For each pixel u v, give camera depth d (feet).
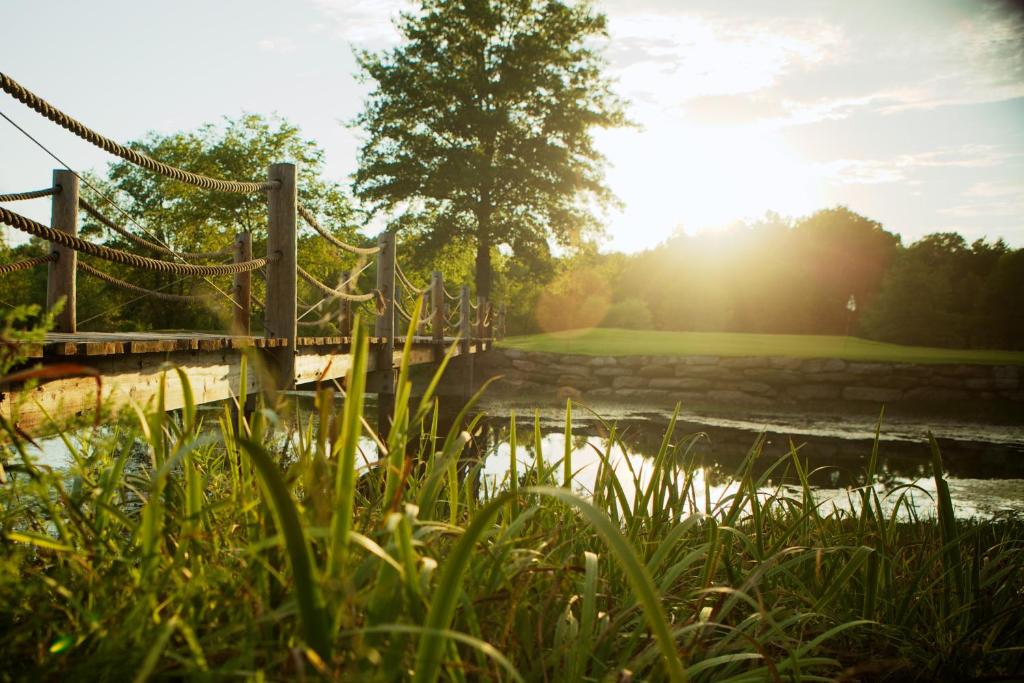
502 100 94.94
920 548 9.59
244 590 3.71
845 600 7.77
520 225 92.94
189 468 4.46
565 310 169.37
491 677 4.09
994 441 44.88
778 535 8.91
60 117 11.32
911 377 65.57
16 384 9.18
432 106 96.07
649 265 223.71
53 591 4.33
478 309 64.54
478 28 95.14
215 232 96.07
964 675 6.68
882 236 204.44
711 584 6.03
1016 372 64.08
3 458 4.90
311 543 3.82
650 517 8.23
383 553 3.31
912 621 7.66
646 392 67.46
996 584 8.34
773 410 58.95
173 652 3.26
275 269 19.08
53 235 11.71
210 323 74.95
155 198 97.50
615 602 5.97
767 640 6.01
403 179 94.99
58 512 5.01
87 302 84.07
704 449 38.40
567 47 98.22
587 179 95.61
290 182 19.15
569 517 7.29
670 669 2.65
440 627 3.02
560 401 61.00
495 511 3.06
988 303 160.35
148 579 3.75
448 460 5.23
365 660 3.22
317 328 30.25
